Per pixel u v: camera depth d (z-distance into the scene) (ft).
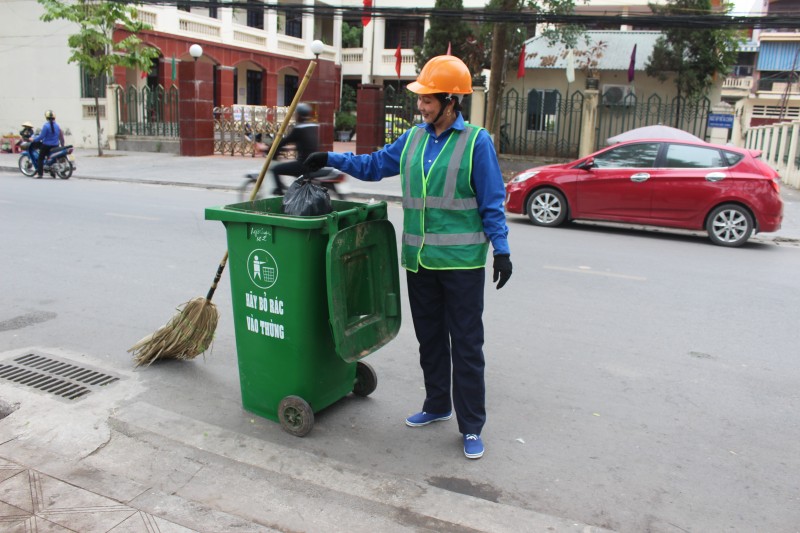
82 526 9.08
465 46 84.02
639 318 19.35
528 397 13.87
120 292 20.61
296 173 32.76
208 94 73.31
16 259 24.49
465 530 9.32
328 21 121.70
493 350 16.52
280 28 112.98
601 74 68.74
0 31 84.74
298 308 11.24
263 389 12.19
